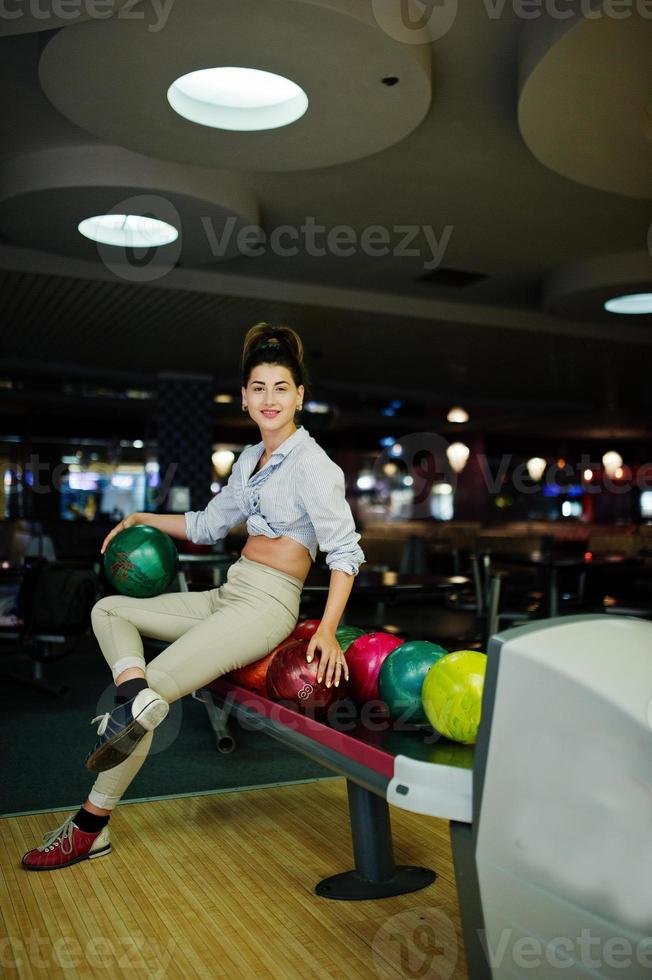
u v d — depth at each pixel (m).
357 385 13.16
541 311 9.31
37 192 5.46
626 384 12.91
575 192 6.02
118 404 13.66
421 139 5.21
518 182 5.86
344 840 2.69
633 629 1.62
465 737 1.83
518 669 1.53
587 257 7.47
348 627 2.72
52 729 4.19
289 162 5.03
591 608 6.89
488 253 7.36
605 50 3.69
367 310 8.48
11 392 12.92
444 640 6.22
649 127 4.47
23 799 3.08
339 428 17.61
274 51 3.78
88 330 9.20
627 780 1.38
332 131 4.59
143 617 2.56
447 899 2.26
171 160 5.05
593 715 1.42
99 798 2.46
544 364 11.32
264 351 2.50
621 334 9.82
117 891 2.29
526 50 3.98
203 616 2.61
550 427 16.83
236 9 3.45
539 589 8.27
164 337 9.53
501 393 13.88
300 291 8.17
